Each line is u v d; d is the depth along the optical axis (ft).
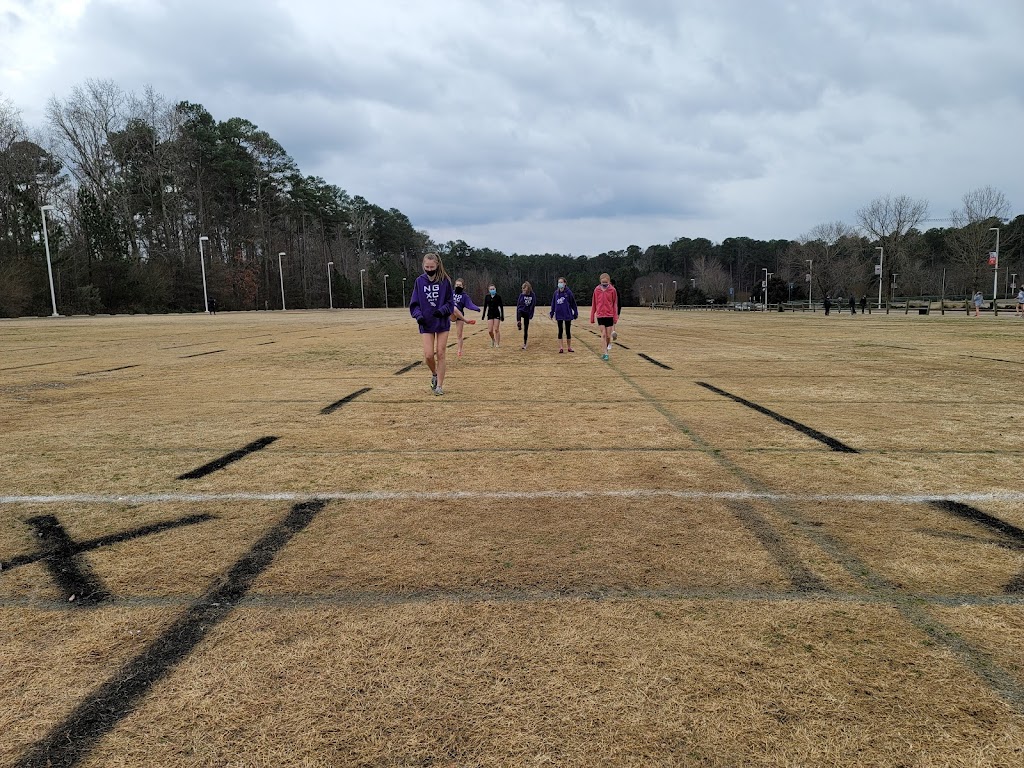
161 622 7.02
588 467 13.32
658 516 10.23
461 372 30.86
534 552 8.82
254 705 5.57
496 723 5.29
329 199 312.91
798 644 6.46
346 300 315.17
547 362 35.50
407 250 426.10
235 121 239.71
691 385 26.03
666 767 4.76
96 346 49.96
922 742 5.03
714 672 5.98
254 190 254.88
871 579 7.91
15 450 15.19
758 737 5.10
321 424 18.25
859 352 41.78
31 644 6.59
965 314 142.10
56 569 8.40
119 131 196.95
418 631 6.76
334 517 10.31
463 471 13.08
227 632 6.77
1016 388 24.90
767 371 30.91
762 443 15.48
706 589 7.67
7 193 162.61
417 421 18.61
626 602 7.36
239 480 12.52
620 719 5.33
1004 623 6.82
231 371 31.99
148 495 11.57
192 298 206.39
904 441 15.62
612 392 24.17
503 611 7.18
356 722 5.33
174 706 5.57
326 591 7.71
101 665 6.19
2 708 5.56
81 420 19.02
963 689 5.69
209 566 8.45
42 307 153.38
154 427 17.93
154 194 207.10
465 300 24.49
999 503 10.77
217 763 4.87
